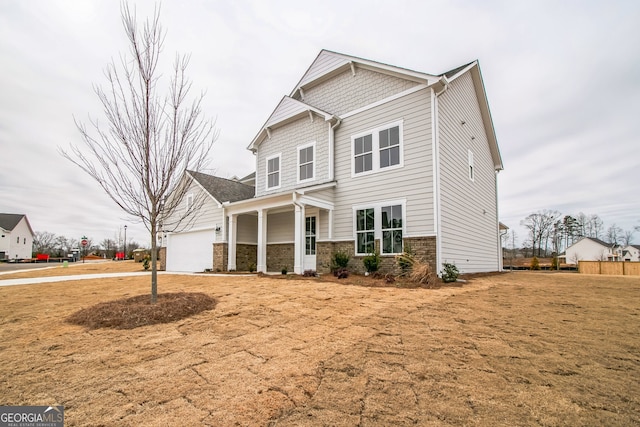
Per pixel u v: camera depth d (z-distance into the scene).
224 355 3.40
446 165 10.55
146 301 5.74
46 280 10.64
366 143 11.72
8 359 3.31
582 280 10.55
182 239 16.58
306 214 13.02
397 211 10.53
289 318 4.89
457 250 11.10
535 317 4.82
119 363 3.19
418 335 4.00
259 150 15.76
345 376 2.85
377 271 10.49
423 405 2.32
